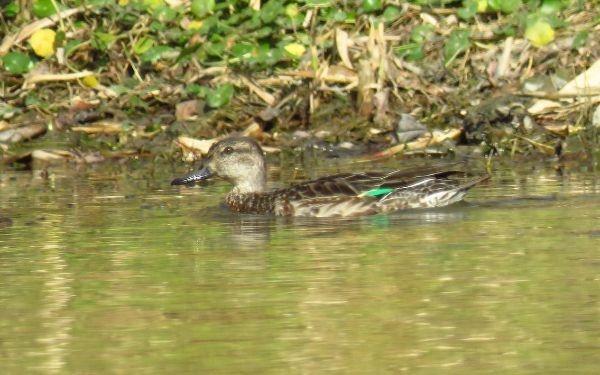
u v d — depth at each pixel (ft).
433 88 61.98
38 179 54.80
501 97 59.88
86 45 64.64
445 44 63.46
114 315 31.35
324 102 62.13
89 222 44.42
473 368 26.71
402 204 46.03
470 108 59.67
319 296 32.58
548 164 55.36
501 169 54.49
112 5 65.72
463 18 64.64
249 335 29.35
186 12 65.87
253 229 43.19
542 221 41.96
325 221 44.60
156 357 27.94
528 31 63.00
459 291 32.65
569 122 59.00
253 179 48.19
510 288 32.81
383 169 55.01
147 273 35.86
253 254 38.24
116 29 65.57
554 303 31.27
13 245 40.40
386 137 59.88
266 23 64.49
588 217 42.37
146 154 59.06
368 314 30.76
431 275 34.47
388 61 62.64
